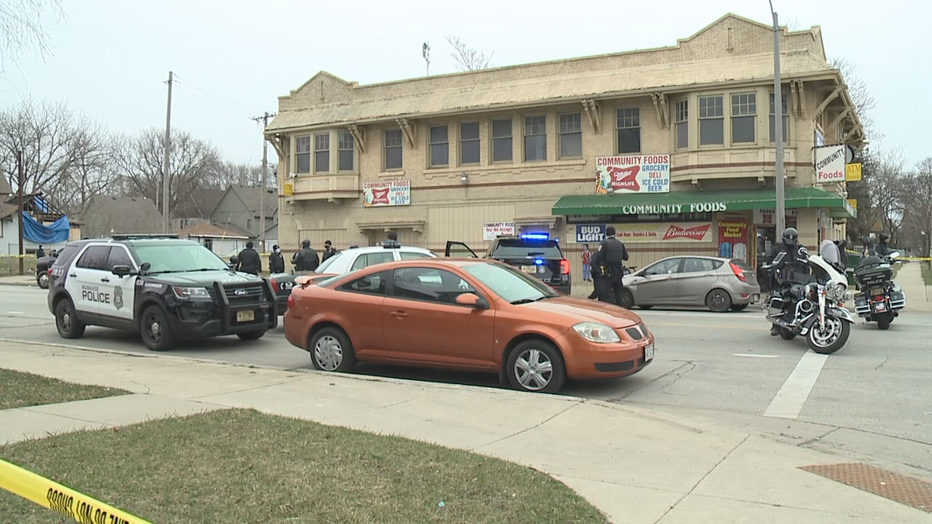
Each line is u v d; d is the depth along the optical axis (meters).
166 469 5.05
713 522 4.45
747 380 9.38
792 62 21.97
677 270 18.84
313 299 9.91
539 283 9.84
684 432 6.50
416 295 9.28
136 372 9.26
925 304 19.30
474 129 27.19
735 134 22.56
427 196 27.81
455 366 8.98
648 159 23.97
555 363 8.35
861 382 9.16
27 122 56.41
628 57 24.66
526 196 26.02
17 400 7.34
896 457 6.21
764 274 22.94
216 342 13.33
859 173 22.86
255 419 6.61
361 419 6.84
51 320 17.06
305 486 4.74
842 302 11.53
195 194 92.12
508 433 6.40
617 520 4.45
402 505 4.44
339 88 29.88
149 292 12.20
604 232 24.72
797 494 4.97
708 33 23.36
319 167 29.83
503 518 4.28
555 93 25.12
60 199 74.50
